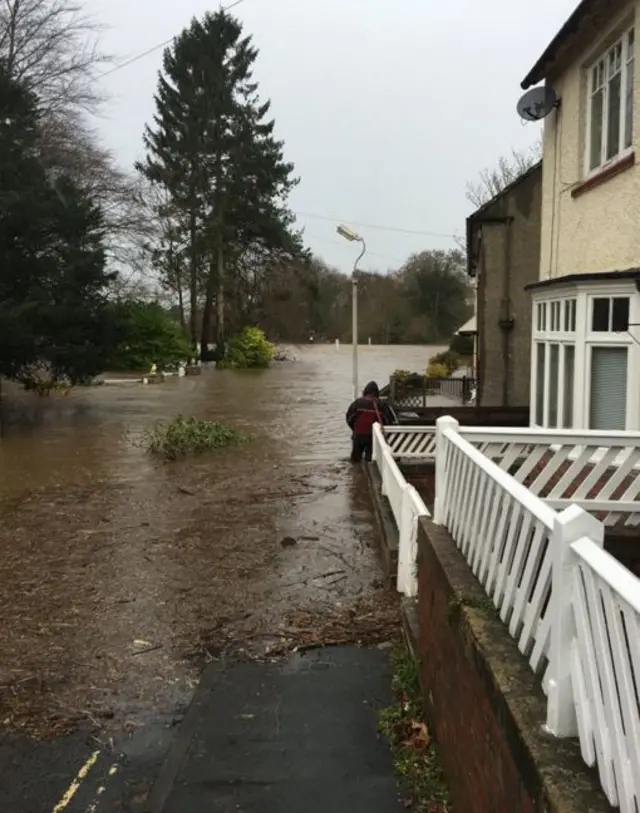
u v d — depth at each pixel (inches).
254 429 734.5
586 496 229.5
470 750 129.9
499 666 114.3
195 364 1664.6
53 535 369.1
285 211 1919.3
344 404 974.4
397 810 151.6
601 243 332.2
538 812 89.4
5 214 758.5
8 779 169.5
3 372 823.1
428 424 597.3
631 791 78.9
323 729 185.0
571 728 96.4
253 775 165.5
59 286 803.4
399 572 274.2
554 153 398.9
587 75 359.9
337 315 3080.7
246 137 1793.8
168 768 169.2
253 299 1991.9
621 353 305.9
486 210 623.8
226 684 210.2
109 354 868.0
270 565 314.3
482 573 148.8
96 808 158.9
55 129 1192.2
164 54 1792.6
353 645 235.1
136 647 238.4
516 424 625.9
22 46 1115.9
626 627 79.1
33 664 227.1
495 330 630.5
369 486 452.1
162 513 409.1
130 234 1378.0
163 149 1785.2
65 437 690.8
